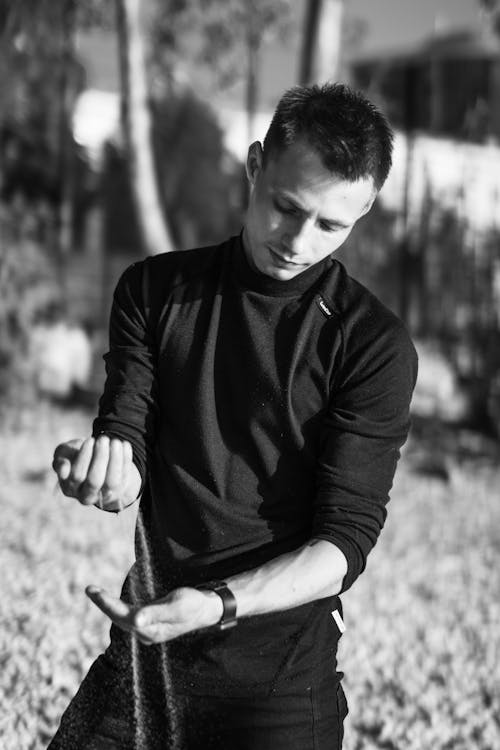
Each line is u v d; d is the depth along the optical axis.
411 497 9.63
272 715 2.62
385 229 13.32
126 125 13.13
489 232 12.76
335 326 2.62
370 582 7.14
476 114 13.38
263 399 2.62
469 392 12.16
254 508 2.65
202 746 2.67
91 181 17.48
